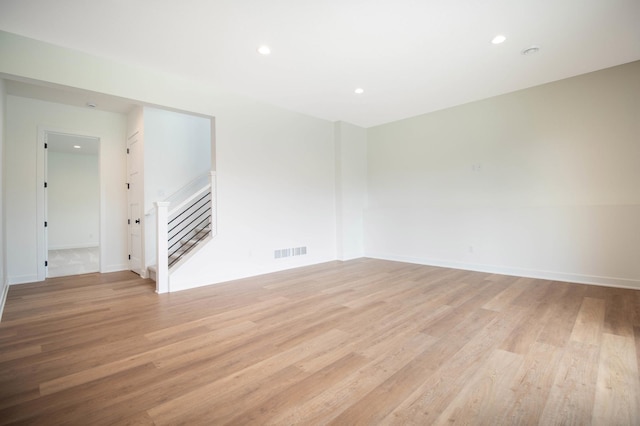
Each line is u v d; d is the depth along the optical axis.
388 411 1.58
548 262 4.37
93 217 9.23
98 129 5.34
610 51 3.40
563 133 4.29
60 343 2.45
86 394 1.76
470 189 5.23
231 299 3.60
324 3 2.53
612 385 1.78
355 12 2.66
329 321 2.86
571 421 1.49
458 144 5.35
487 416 1.53
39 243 4.75
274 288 4.08
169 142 5.12
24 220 4.64
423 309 3.17
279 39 3.09
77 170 8.98
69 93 4.52
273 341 2.45
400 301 3.45
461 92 4.66
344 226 6.27
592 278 4.02
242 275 4.70
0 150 3.48
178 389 1.80
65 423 1.51
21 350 2.33
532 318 2.86
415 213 5.88
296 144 5.55
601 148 4.02
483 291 3.82
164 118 5.07
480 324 2.74
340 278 4.62
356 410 1.59
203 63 3.61
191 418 1.54
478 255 5.06
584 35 3.06
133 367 2.06
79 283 4.48
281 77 4.03
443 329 2.64
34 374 1.98
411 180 6.05
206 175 5.52
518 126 4.67
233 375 1.95
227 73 3.90
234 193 4.62
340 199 6.25
